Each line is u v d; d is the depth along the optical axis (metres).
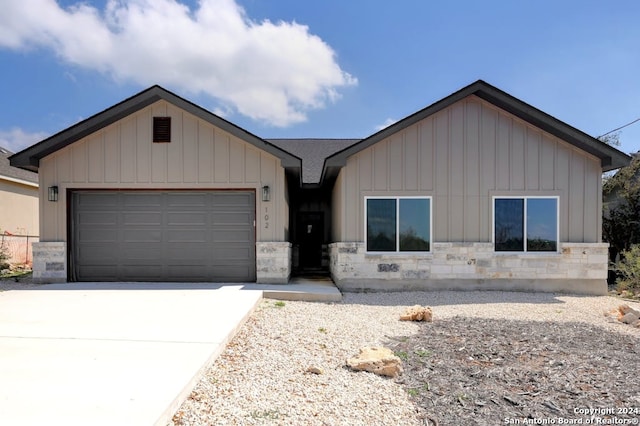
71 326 5.33
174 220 10.11
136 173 9.88
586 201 10.03
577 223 10.02
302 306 7.70
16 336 4.84
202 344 4.50
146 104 9.80
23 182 16.67
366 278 9.81
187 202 10.12
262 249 9.94
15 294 8.06
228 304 6.91
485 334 5.85
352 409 3.34
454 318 6.96
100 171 9.88
